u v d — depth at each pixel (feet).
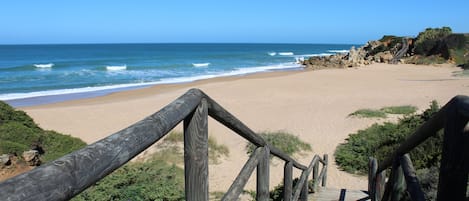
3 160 22.20
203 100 5.55
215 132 42.09
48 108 64.23
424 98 65.26
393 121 46.50
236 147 37.47
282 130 44.73
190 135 5.47
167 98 74.28
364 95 71.92
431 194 14.38
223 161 33.37
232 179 29.09
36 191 2.30
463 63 143.02
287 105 62.28
